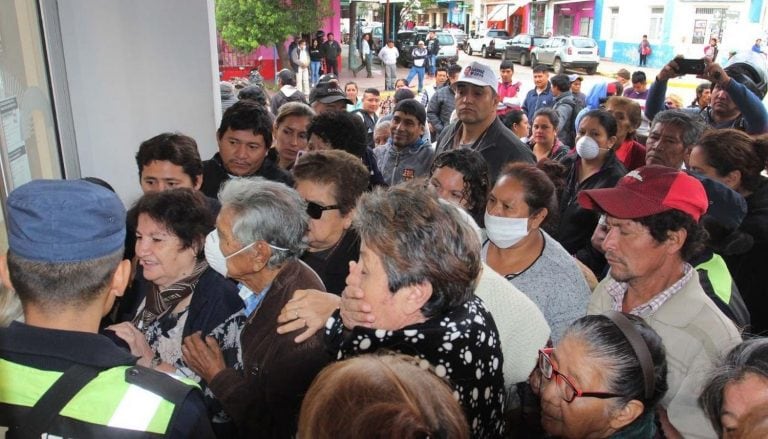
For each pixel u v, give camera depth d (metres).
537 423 1.68
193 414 1.23
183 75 4.16
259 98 5.73
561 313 2.10
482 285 1.85
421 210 1.34
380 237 1.33
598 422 1.32
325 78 7.26
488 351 1.38
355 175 2.21
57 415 1.12
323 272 2.22
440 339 1.30
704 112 4.80
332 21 22.72
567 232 3.18
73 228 1.17
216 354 1.73
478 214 2.37
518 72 24.03
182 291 1.87
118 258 1.25
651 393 1.31
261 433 1.69
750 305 2.24
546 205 2.10
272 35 17.86
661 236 1.68
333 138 3.34
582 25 31.80
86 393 1.14
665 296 1.75
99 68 3.91
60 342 1.15
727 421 1.15
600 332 1.33
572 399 1.32
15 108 2.96
